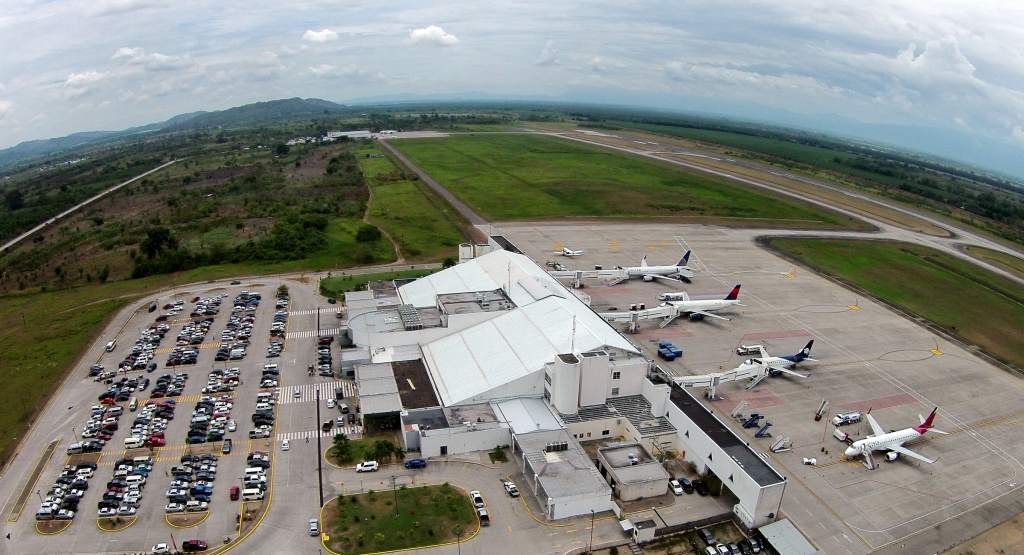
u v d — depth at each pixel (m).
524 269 134.38
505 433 86.06
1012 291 171.50
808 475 83.69
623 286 157.75
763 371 107.62
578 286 155.62
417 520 71.81
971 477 85.19
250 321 134.00
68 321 137.25
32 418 96.19
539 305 113.62
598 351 95.06
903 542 72.00
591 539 69.69
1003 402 106.81
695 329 132.62
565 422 87.88
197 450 86.69
